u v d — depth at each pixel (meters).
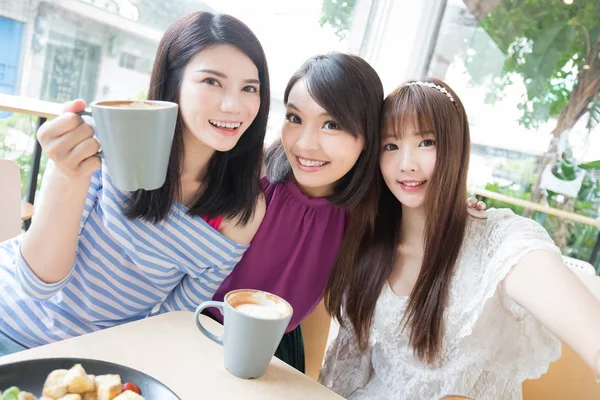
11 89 1.89
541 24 2.64
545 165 2.78
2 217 1.17
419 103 0.88
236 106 0.79
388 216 1.03
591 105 2.65
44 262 0.77
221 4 2.33
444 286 0.92
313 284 1.08
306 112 0.91
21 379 0.54
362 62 0.95
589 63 2.62
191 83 0.79
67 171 0.65
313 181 0.96
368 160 0.96
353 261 1.01
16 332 0.89
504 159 2.84
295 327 1.13
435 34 2.72
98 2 1.96
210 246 0.92
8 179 1.19
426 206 0.92
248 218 0.94
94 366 0.57
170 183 0.86
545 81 2.71
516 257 0.79
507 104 2.78
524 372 0.94
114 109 0.50
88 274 0.90
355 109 0.90
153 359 0.66
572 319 0.66
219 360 0.69
